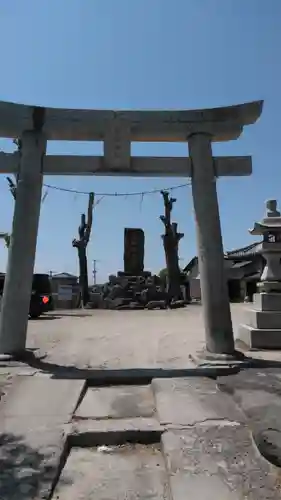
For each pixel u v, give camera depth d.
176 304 28.44
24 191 7.82
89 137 8.32
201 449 3.91
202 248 7.86
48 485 3.37
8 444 4.08
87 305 30.95
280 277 8.84
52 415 4.88
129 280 32.06
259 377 6.31
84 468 3.87
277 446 3.74
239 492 3.19
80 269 32.94
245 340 8.94
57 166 8.05
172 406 5.07
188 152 8.32
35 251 7.84
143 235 34.53
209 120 8.13
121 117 8.08
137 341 10.77
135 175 8.34
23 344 7.63
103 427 4.49
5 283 7.65
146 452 4.17
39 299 19.50
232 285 36.84
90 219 33.59
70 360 8.05
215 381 6.18
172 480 3.38
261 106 8.02
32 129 8.00
